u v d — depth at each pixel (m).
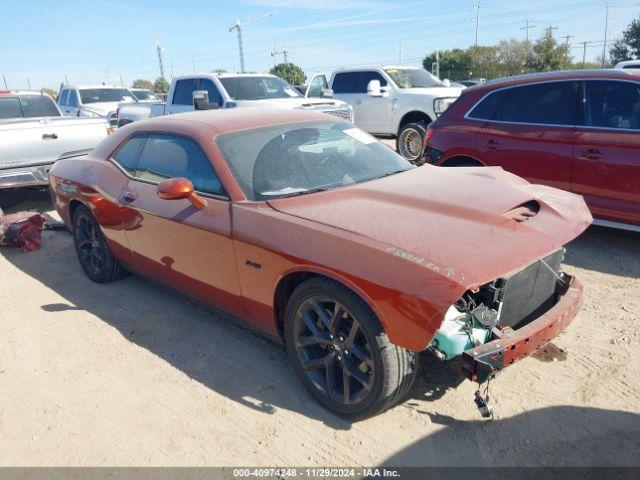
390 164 3.96
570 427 2.79
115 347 3.88
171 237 3.74
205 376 3.46
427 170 3.89
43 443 2.94
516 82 5.70
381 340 2.60
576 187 5.17
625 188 4.83
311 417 3.00
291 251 2.86
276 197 3.28
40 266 5.68
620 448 2.62
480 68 61.31
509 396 3.05
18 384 3.50
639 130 4.76
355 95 12.42
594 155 4.97
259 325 3.38
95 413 3.16
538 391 3.08
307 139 3.84
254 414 3.06
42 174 7.23
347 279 2.61
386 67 12.23
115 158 4.59
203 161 3.58
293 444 2.80
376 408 2.76
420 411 2.97
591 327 3.77
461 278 2.35
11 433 3.04
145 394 3.31
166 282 4.18
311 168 3.58
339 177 3.58
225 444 2.84
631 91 4.89
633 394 3.02
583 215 3.27
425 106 11.01
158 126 4.20
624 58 42.97
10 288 5.11
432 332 2.35
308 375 3.05
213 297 3.64
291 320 3.03
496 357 2.49
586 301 4.18
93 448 2.87
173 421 3.04
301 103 9.90
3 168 6.95
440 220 2.84
